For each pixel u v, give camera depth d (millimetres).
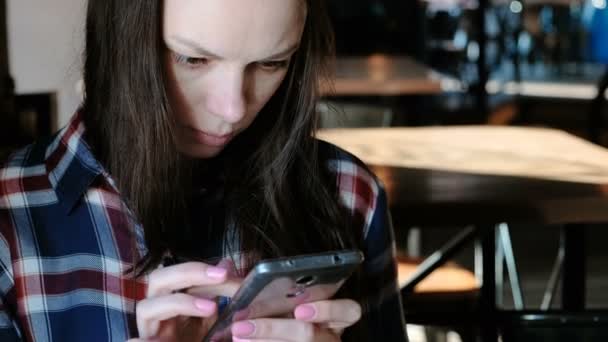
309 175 989
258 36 810
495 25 7945
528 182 1919
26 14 2047
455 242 2336
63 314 898
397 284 1075
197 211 959
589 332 1470
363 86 3422
